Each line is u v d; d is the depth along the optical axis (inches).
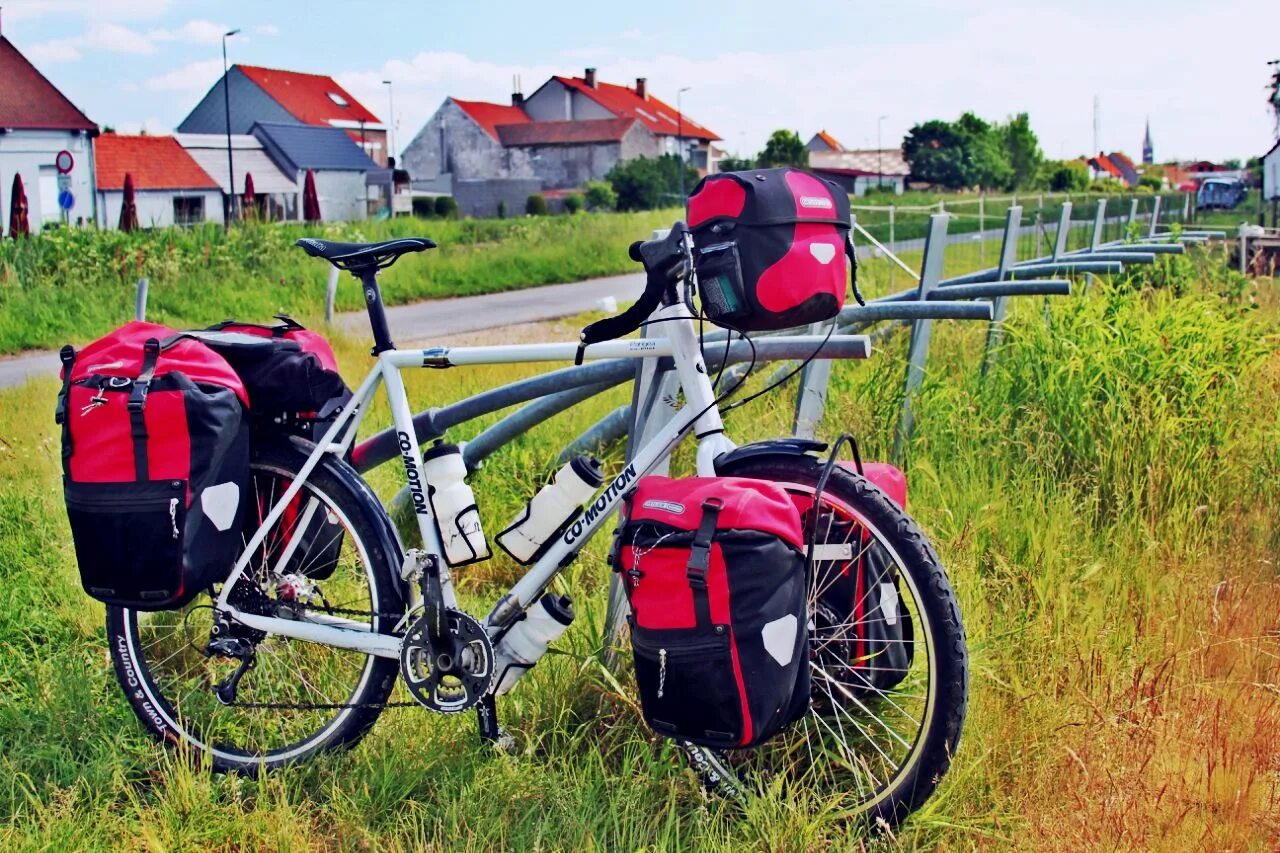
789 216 109.5
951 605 111.4
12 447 254.7
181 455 118.0
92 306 581.3
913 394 224.5
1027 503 182.1
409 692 129.5
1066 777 120.3
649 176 3041.3
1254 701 137.5
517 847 113.7
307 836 117.0
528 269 922.7
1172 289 339.9
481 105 3956.7
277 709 136.3
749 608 105.3
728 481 110.5
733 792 120.3
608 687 137.3
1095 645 144.2
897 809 113.5
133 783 128.7
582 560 175.9
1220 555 177.5
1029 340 237.6
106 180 1984.5
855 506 115.2
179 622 144.4
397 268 800.9
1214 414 211.6
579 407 263.6
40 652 157.0
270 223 822.5
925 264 226.8
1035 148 4156.0
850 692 126.7
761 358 136.9
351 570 154.1
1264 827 114.8
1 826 118.1
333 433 131.5
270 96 3157.0
